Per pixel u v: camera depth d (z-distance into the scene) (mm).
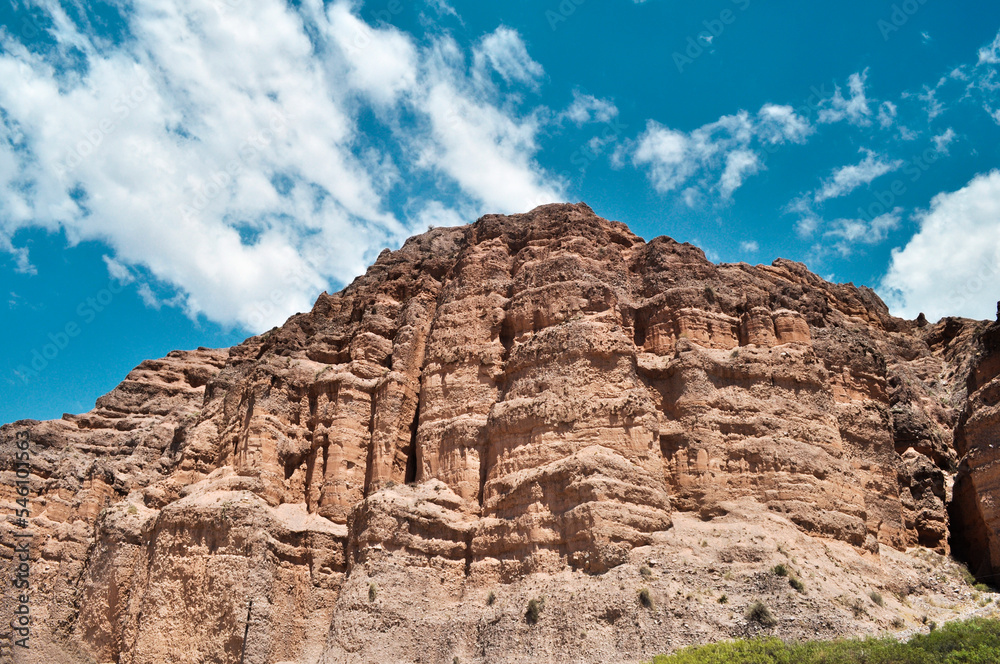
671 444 52406
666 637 41812
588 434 50469
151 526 55625
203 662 48250
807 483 50562
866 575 47750
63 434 78688
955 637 37812
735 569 45031
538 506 48594
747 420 52375
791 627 41250
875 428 57500
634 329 58312
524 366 54812
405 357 61062
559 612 43938
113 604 57344
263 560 50906
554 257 59875
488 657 44406
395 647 46969
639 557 45406
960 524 57688
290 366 62375
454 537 51375
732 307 58156
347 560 53031
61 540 66188
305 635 51156
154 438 73500
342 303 70250
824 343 59875
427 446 56219
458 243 73438
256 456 56688
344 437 58625
